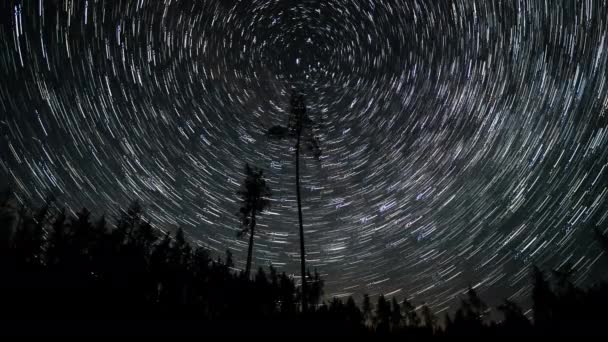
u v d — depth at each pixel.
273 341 10.54
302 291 14.23
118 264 16.48
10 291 10.52
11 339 7.64
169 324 10.54
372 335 13.61
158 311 11.77
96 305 11.05
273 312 14.35
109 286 13.76
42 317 9.18
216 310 13.58
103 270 15.87
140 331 9.55
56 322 9.06
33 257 16.77
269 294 15.70
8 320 8.52
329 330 12.81
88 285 13.32
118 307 11.28
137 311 11.24
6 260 13.77
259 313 13.64
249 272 17.27
